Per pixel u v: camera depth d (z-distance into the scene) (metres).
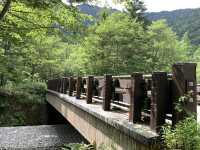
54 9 10.80
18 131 17.02
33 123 24.11
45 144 13.95
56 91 19.52
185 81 4.08
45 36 11.88
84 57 30.11
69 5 10.59
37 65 31.92
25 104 24.16
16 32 10.77
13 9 10.89
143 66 31.69
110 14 31.67
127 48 30.72
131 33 30.95
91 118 7.86
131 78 5.32
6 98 23.52
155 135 4.15
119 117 5.95
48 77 35.00
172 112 4.29
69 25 11.30
